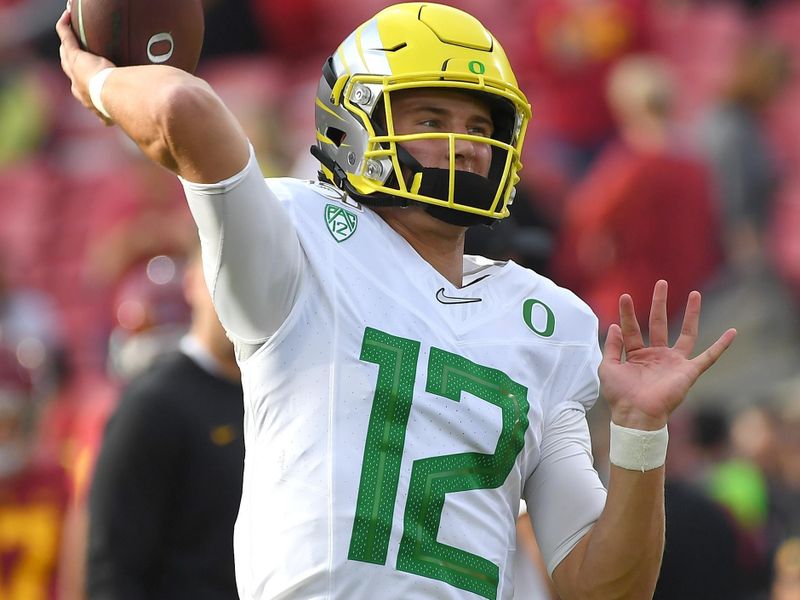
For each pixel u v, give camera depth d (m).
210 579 14.29
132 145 35.16
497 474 9.60
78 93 9.73
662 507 9.83
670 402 9.67
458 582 9.31
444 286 9.80
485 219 9.80
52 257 37.06
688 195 29.75
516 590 13.20
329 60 10.16
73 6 9.94
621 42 33.78
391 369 9.35
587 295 29.59
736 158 32.72
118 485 14.21
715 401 27.52
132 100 8.84
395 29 9.82
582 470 10.04
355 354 9.32
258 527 9.33
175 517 14.38
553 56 33.88
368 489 9.16
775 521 22.61
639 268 29.41
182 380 14.59
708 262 29.98
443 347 9.56
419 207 9.71
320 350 9.30
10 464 19.41
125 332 20.38
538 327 10.06
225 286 9.05
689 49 38.88
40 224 37.53
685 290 29.58
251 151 8.91
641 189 29.53
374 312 9.45
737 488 22.22
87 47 9.91
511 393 9.70
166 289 20.41
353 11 38.75
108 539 14.14
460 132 9.78
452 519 9.34
